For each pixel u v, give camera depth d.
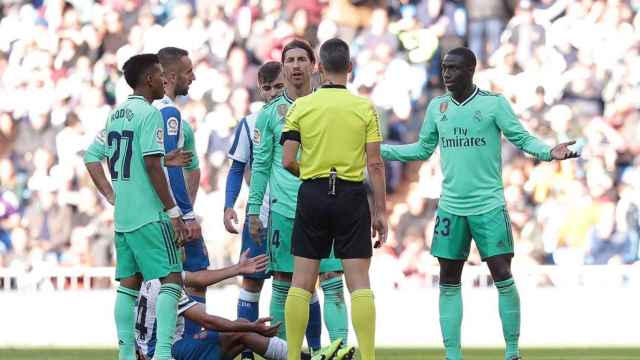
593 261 57.44
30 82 63.94
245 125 31.27
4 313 50.03
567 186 58.31
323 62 24.27
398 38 62.75
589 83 61.00
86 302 49.50
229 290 49.59
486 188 29.09
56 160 62.19
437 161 58.75
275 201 28.84
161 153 25.52
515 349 29.55
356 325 23.64
